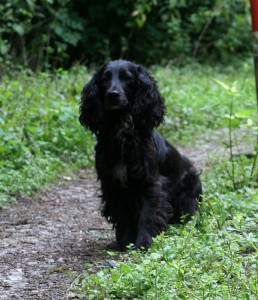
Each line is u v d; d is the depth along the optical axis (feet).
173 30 65.51
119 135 20.93
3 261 20.34
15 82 38.24
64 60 60.39
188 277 16.69
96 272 18.80
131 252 19.34
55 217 25.55
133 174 20.94
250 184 26.23
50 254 21.04
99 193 29.17
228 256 17.83
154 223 21.21
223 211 21.44
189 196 23.38
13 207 26.66
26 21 49.90
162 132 40.83
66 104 37.19
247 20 69.36
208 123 44.45
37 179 29.58
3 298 17.28
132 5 63.16
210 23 72.18
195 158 36.32
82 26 61.41
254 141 39.27
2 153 30.96
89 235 23.27
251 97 51.67
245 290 15.94
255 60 27.58
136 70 21.61
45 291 17.72
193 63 65.57
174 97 45.96
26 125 33.94
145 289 16.40
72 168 32.86
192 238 19.40
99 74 21.83
